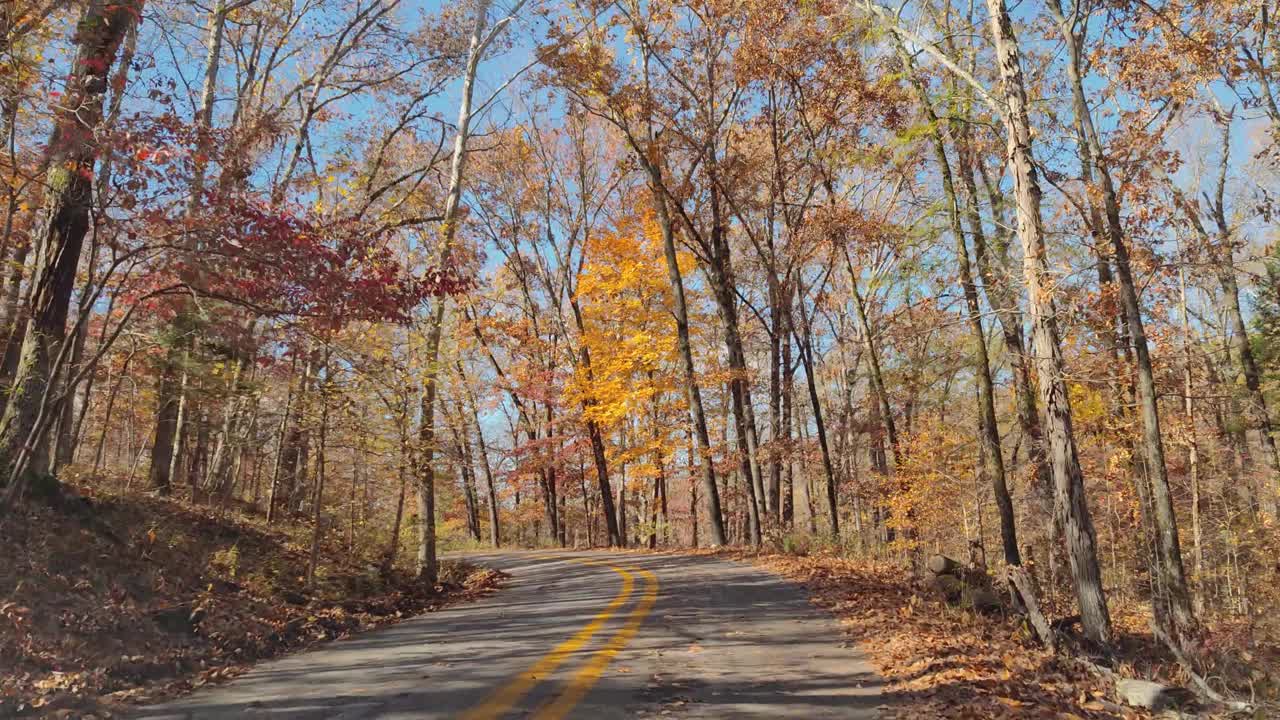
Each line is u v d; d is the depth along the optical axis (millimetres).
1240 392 19125
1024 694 5949
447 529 35906
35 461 9430
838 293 27750
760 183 24047
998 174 16328
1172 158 13641
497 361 34906
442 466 14773
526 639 8078
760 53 19531
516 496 44312
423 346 13742
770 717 4953
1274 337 21922
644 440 30875
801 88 19734
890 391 24109
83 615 7086
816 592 11672
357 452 13336
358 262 9305
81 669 6113
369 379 12242
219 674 6449
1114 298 13758
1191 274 15570
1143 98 14156
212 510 14156
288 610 9438
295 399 12055
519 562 21641
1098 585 9844
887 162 19484
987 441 16531
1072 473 10195
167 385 15500
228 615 8375
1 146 9023
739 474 33094
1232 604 19094
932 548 25828
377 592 12227
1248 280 19719
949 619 9672
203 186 8141
